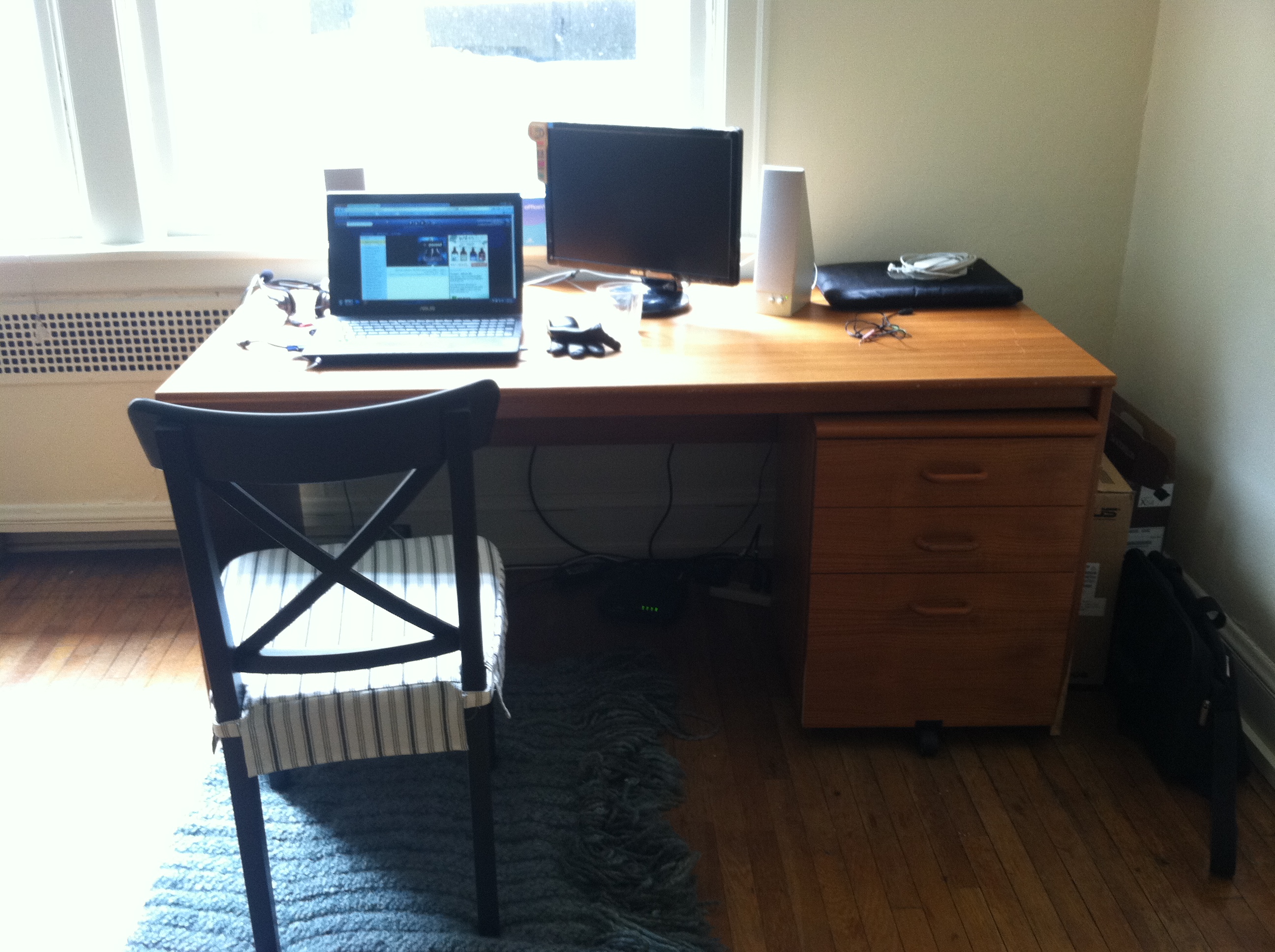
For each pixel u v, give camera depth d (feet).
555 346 6.45
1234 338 6.74
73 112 7.73
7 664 7.61
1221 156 6.81
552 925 5.47
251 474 4.29
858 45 7.55
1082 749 6.82
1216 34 6.83
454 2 7.87
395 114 8.16
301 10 7.83
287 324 6.95
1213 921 5.56
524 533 8.82
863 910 5.64
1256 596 6.66
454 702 4.91
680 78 8.01
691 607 8.32
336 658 4.74
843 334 6.75
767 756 6.77
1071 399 6.12
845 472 6.12
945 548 6.23
